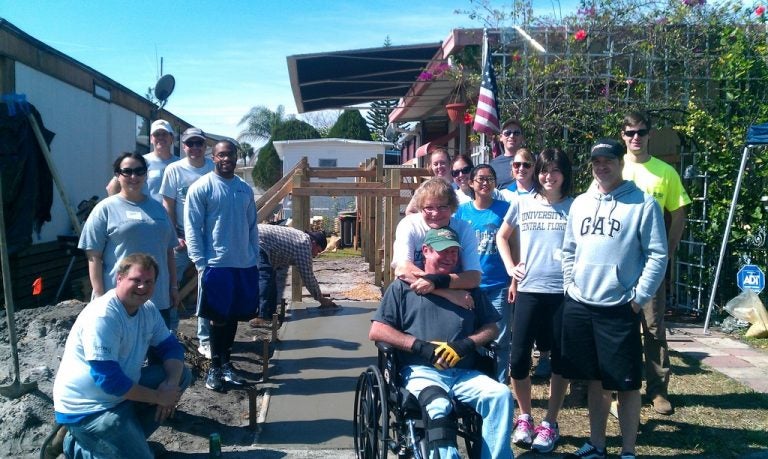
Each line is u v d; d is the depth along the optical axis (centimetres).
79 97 977
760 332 755
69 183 945
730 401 564
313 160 2375
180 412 507
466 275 406
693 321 836
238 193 561
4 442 431
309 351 678
